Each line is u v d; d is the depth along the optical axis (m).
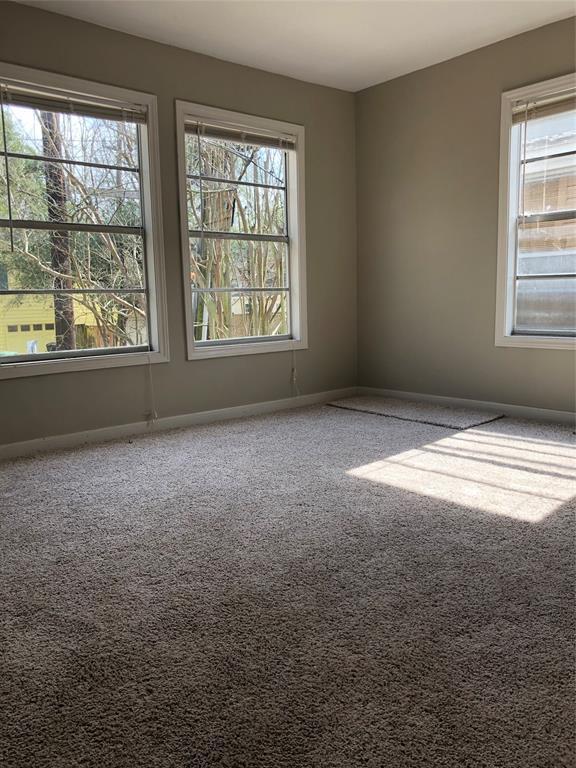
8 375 3.45
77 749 1.23
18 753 1.22
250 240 4.52
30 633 1.66
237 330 4.55
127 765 1.19
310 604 1.79
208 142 4.29
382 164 4.89
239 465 3.22
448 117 4.41
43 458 3.42
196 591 1.88
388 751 1.21
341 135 4.96
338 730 1.27
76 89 3.54
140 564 2.07
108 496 2.77
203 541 2.26
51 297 3.65
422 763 1.18
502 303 4.24
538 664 1.48
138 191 3.93
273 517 2.48
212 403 4.36
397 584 1.90
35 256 3.57
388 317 5.03
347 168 5.04
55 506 2.65
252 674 1.46
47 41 3.43
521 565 2.02
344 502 2.65
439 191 4.54
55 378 3.64
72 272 3.72
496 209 4.21
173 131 3.97
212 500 2.70
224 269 4.45
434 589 1.87
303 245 4.77
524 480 2.90
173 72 3.94
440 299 4.64
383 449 3.49
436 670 1.46
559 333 4.04
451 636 1.61
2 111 3.33
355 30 3.81
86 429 3.79
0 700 1.38
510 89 4.03
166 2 3.36
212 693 1.39
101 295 3.84
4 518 2.51
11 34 3.31
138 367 3.97
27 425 3.56
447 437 3.73
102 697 1.39
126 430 3.96
